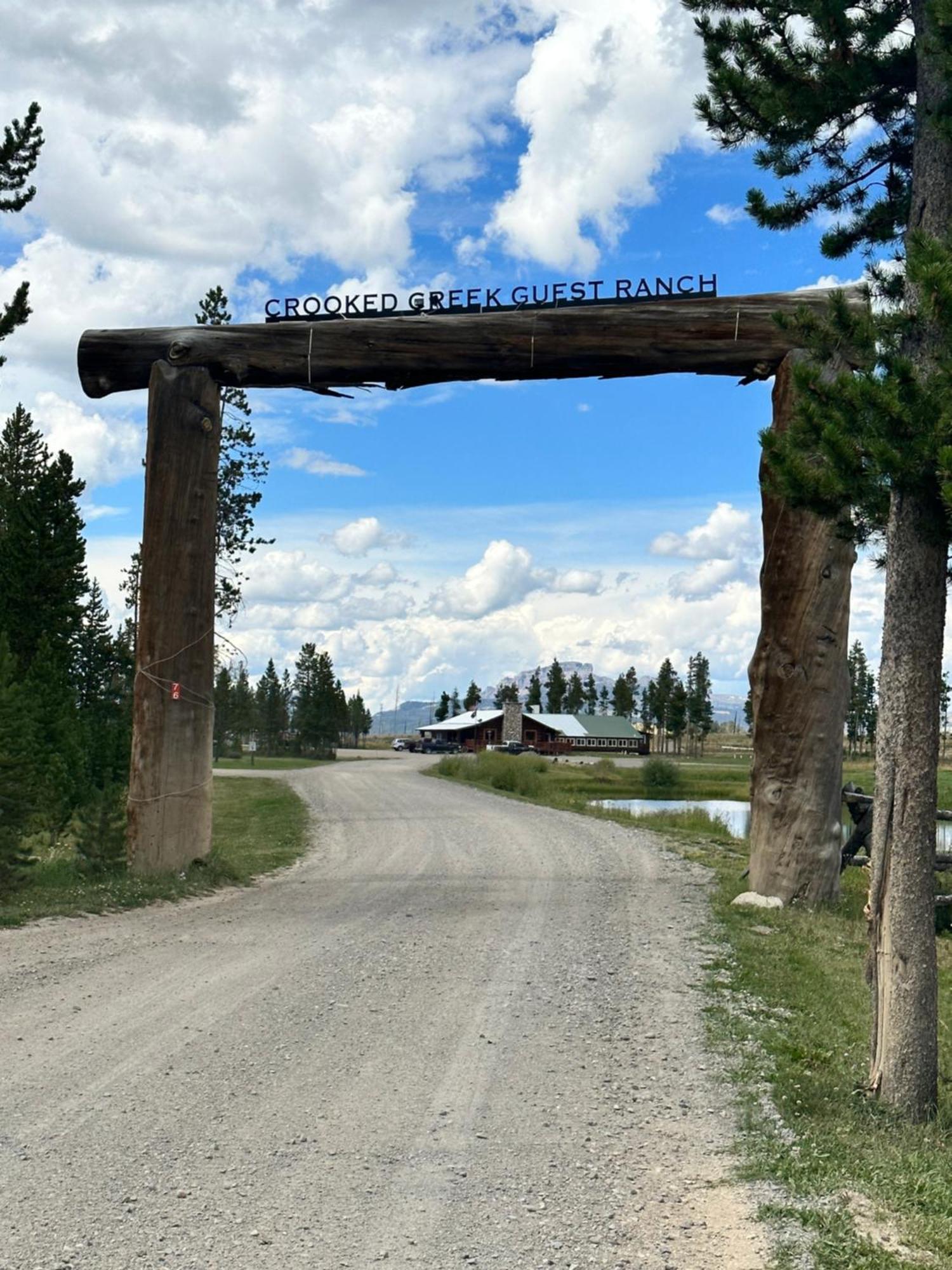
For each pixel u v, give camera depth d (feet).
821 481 21.45
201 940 34.86
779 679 44.32
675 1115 19.29
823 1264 13.66
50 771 67.05
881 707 21.38
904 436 19.49
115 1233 14.52
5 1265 13.62
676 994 28.32
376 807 105.19
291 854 64.13
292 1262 13.79
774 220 27.40
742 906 42.50
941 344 20.31
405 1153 17.49
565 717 414.62
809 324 23.57
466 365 47.01
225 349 47.83
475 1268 13.69
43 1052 22.65
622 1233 14.65
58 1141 17.74
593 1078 21.42
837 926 39.99
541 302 46.75
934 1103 20.06
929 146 21.47
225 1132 18.30
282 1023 25.17
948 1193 16.05
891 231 26.25
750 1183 16.22
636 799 172.35
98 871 47.37
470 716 414.00
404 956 32.81
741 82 26.84
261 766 241.35
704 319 44.83
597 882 49.78
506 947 34.22
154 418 48.03
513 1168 16.89
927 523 19.90
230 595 136.67
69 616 89.45
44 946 33.40
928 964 20.20
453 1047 23.45
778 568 44.32
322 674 348.18
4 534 99.09
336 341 47.24
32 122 74.43
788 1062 22.33
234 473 137.18
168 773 48.29
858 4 25.54
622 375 46.70
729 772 259.39
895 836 20.44
